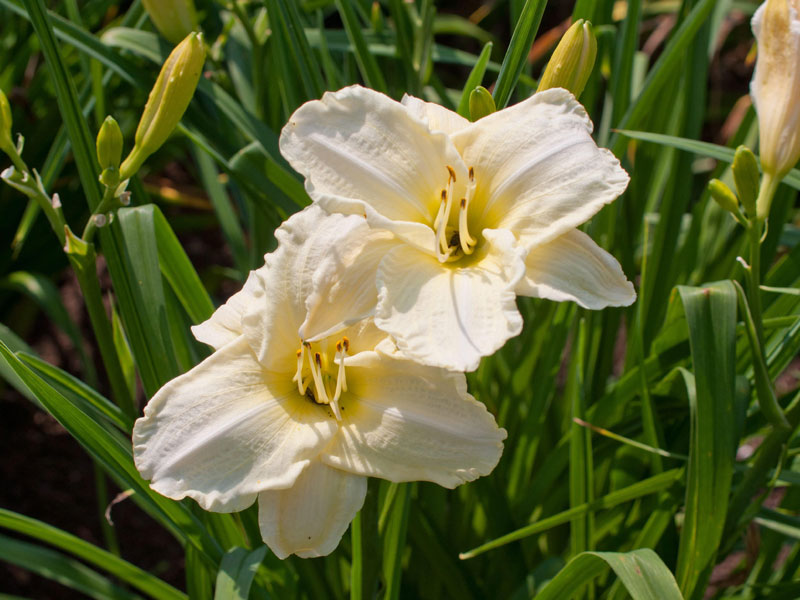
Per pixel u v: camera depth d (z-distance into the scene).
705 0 0.74
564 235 0.62
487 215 0.63
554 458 0.79
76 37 0.81
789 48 0.64
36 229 1.09
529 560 0.83
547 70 0.67
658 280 0.83
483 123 0.64
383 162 0.63
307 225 0.63
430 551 0.78
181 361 0.78
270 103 0.88
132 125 1.08
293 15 0.78
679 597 0.63
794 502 0.80
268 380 0.63
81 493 1.09
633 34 0.83
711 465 0.68
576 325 0.83
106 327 0.71
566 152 0.62
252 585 0.70
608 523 0.80
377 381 0.63
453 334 0.60
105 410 0.72
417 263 0.62
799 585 0.74
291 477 0.61
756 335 0.67
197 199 1.24
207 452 0.61
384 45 0.90
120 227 0.74
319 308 0.61
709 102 1.53
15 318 1.15
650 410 0.74
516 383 0.83
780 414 0.68
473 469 0.61
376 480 0.65
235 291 1.35
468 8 1.71
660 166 0.91
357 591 0.68
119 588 0.81
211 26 1.03
